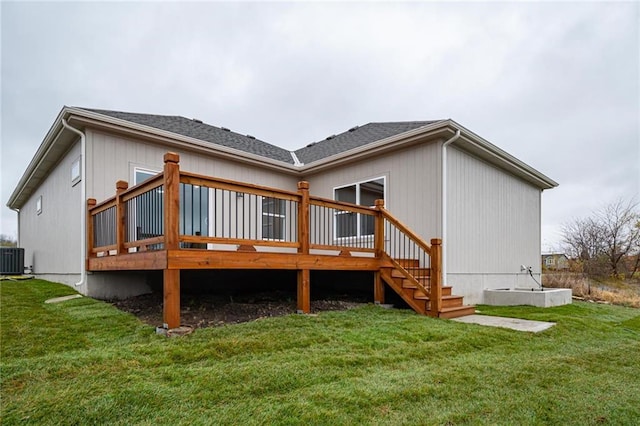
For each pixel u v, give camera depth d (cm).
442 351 367
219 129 1092
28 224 1226
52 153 771
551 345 413
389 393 260
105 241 563
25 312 462
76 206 678
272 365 301
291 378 278
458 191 741
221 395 247
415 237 575
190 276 684
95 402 228
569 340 444
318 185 955
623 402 266
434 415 233
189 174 414
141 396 238
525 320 555
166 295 386
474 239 789
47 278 911
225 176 832
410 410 239
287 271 822
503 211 912
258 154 926
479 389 277
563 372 324
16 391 243
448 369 315
